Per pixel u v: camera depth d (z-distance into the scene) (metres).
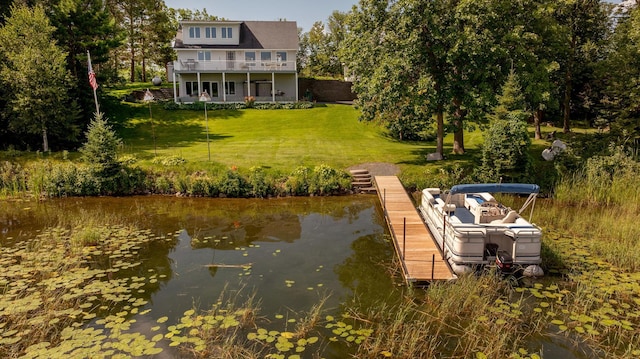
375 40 21.14
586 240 13.23
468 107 20.62
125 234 14.68
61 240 13.95
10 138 26.12
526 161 19.06
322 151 25.48
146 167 21.88
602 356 7.56
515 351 7.67
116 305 9.45
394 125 26.34
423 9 19.44
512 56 21.16
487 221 11.96
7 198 19.97
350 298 9.88
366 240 14.21
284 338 8.05
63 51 28.23
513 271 10.60
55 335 8.15
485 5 19.59
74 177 20.77
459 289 9.45
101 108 32.78
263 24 46.12
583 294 9.53
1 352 7.56
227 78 44.16
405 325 8.45
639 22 21.70
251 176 20.70
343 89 48.34
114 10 47.44
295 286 10.53
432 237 12.80
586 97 31.31
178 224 16.05
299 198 20.08
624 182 18.03
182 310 9.26
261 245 13.70
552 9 22.00
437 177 20.66
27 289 10.11
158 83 48.91
